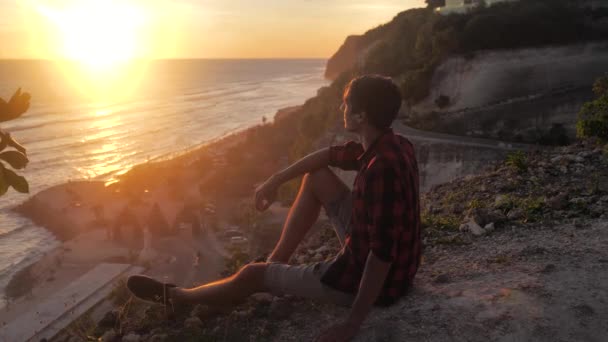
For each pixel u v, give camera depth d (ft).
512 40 202.28
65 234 192.03
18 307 131.13
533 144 161.27
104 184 264.72
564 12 206.18
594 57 191.83
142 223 199.62
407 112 216.33
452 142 143.74
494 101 200.34
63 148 392.88
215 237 173.27
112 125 527.40
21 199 241.76
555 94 184.24
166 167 282.56
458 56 209.56
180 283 137.49
